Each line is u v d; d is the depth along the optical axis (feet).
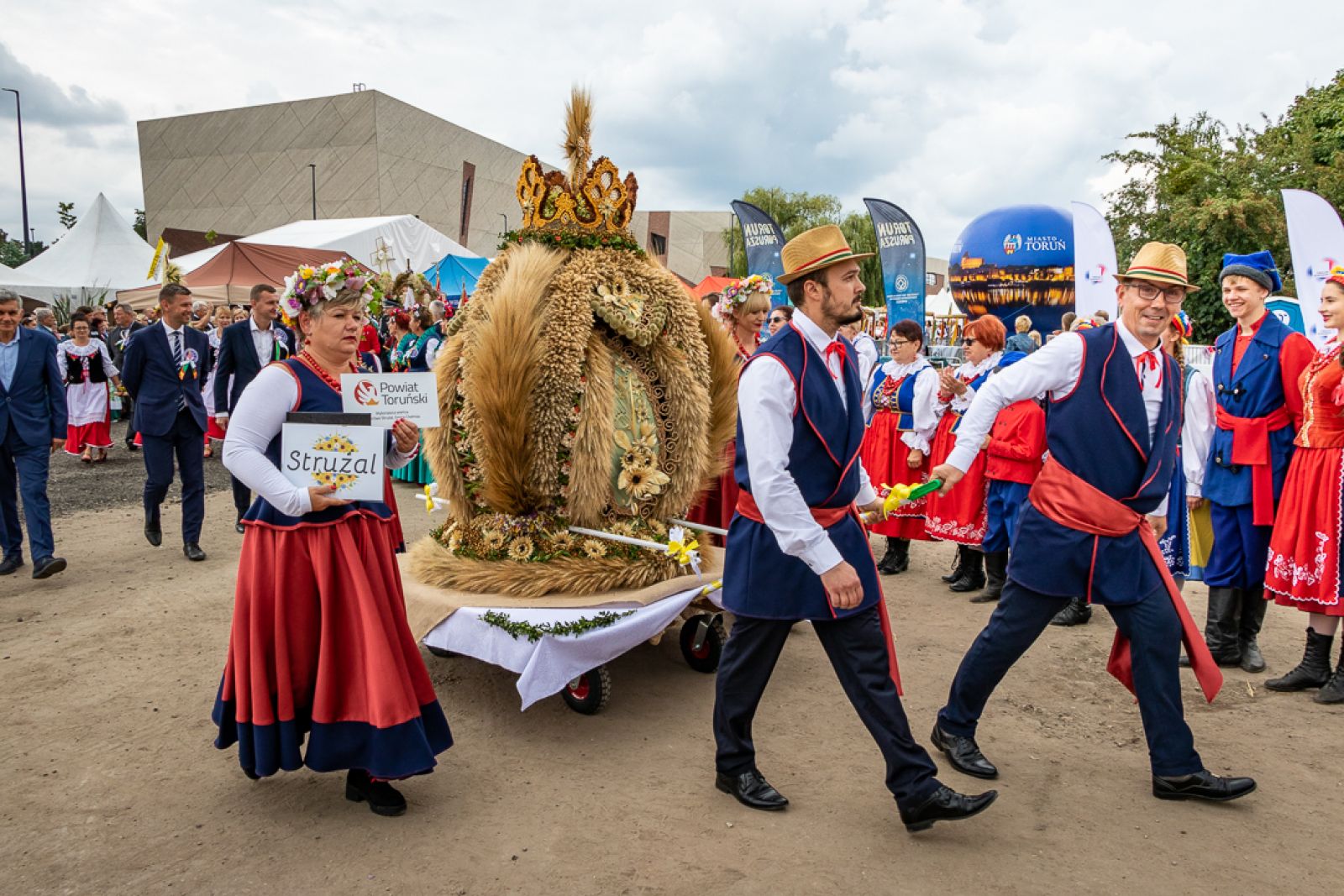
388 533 10.37
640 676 14.39
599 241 13.92
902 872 9.07
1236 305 14.53
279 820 10.00
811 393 9.30
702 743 12.01
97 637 15.98
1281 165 61.05
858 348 23.13
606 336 13.79
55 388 19.57
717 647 14.25
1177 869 9.12
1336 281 12.82
